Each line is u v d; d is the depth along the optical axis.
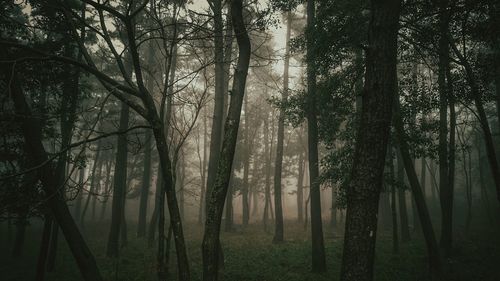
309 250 15.67
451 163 15.13
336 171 10.93
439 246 15.41
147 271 12.20
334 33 10.70
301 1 10.59
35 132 7.14
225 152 5.36
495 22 9.04
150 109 5.17
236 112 5.54
